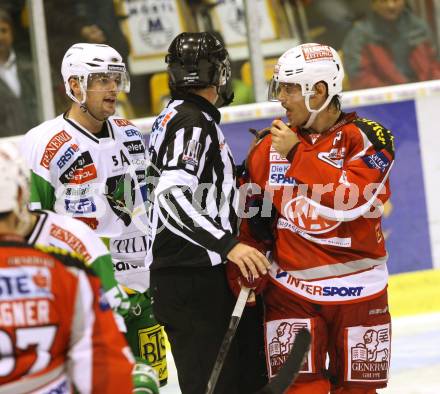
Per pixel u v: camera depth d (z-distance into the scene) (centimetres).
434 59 2302
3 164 798
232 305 1278
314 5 2239
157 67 2164
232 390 1282
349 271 1254
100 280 842
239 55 2192
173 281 1260
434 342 1975
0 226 795
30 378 783
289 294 1266
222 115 2116
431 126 2228
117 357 815
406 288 2206
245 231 1306
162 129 1253
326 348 1288
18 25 2052
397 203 2212
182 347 1280
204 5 2177
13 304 771
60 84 2088
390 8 2264
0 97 2064
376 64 2278
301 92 1227
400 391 1691
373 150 1226
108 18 2116
